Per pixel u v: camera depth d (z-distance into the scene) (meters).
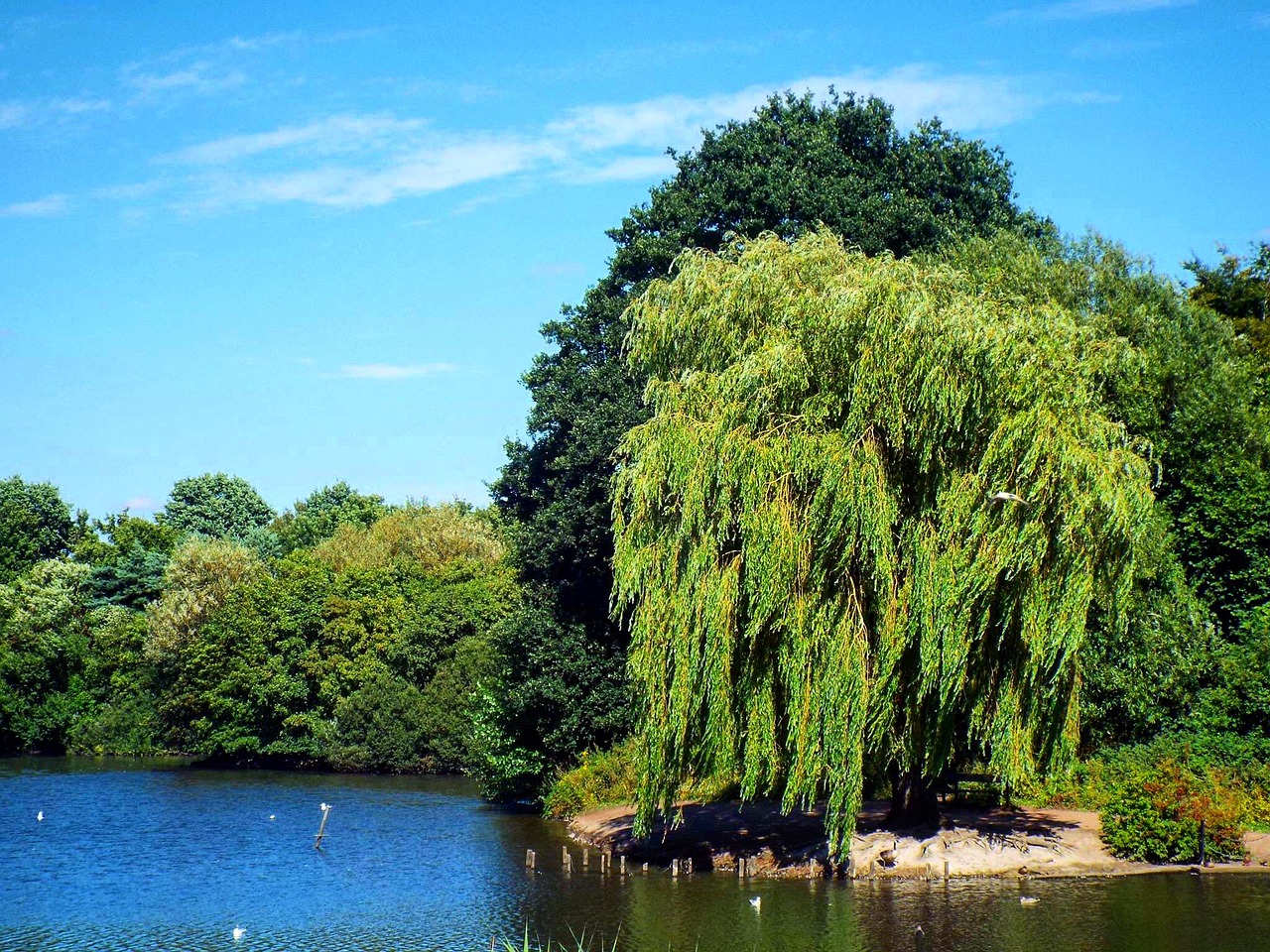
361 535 94.56
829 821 25.66
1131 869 27.67
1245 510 35.78
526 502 49.66
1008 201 51.50
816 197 45.22
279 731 73.19
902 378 25.42
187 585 79.00
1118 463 24.97
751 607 25.77
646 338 31.00
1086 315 38.66
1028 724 25.78
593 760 43.88
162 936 25.55
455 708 67.88
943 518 25.41
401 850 36.94
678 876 29.97
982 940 22.02
